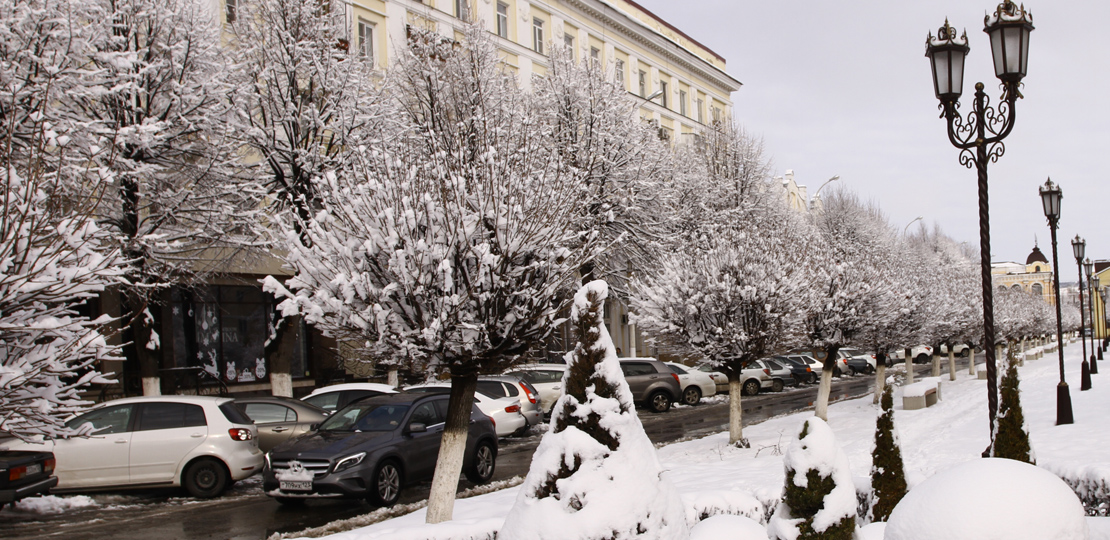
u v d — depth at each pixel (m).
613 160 26.22
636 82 45.16
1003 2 9.02
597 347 4.59
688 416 24.06
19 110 12.59
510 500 9.53
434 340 7.48
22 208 5.68
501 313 7.76
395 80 23.06
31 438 6.34
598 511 4.21
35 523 10.02
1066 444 11.79
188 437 11.67
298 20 19.89
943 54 9.32
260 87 19.53
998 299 40.81
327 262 7.63
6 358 5.77
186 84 17.08
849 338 19.28
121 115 16.31
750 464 12.34
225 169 17.84
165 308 22.62
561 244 8.42
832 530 4.75
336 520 10.02
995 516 3.42
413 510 10.30
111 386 20.17
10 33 13.65
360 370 26.70
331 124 19.41
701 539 4.50
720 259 15.52
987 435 14.18
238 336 25.09
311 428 12.34
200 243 18.09
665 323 15.83
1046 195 18.75
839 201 49.25
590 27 41.47
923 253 55.16
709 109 53.56
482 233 7.72
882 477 6.55
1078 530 3.46
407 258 7.52
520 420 17.95
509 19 36.09
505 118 20.44
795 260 17.17
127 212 16.19
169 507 11.03
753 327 15.04
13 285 5.51
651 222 27.25
